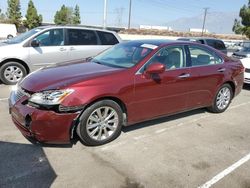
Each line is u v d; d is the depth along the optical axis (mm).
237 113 6344
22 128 4020
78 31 8445
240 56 13164
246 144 4688
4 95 6742
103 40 8859
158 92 4758
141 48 4992
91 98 3977
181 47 5223
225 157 4195
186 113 6074
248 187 3488
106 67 4629
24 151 4035
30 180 3398
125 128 5031
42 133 3822
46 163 3764
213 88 5773
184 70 5137
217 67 5805
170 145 4480
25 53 7664
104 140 4336
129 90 4367
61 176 3500
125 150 4223
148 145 4430
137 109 4570
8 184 3311
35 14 60500
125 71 4418
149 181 3490
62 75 4250
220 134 5051
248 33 40000
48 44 7984
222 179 3615
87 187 3314
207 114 6109
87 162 3834
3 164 3693
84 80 4031
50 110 3785
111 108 4289
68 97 3844
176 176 3627
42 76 4281
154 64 4480
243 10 40469
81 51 8430
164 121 5500
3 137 4434
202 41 15070
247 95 8336
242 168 3906
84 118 4043
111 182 3426
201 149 4410
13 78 7746
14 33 38656
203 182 3535
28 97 3963
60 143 4027
